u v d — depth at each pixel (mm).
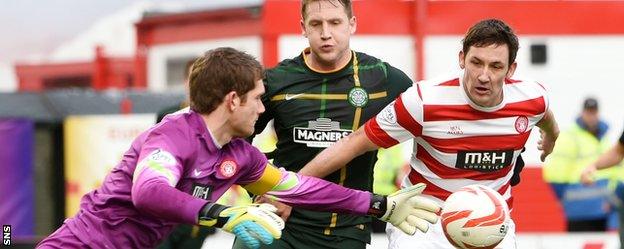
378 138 20594
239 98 17047
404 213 18672
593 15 41125
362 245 22438
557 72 40969
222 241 37906
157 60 45594
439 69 39875
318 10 20906
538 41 40750
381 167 37094
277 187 18422
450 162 20938
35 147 37688
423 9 39656
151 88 45719
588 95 41250
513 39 19469
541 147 22906
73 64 52500
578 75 41094
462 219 19234
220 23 42219
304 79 21594
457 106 20453
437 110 20453
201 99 17094
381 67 21891
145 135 17172
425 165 21328
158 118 30531
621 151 26438
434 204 18734
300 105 21578
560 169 39750
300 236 22031
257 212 15969
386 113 20641
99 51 50188
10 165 37281
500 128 20688
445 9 39906
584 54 41094
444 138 20719
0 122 37281
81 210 17625
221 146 17453
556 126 22188
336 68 21547
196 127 17141
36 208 37625
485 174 21078
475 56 19406
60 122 38031
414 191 18688
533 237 38969
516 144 20953
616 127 41281
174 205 15812
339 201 18500
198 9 43156
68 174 37812
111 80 49750
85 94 39281
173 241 31188
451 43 39938
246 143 18172
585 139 39906
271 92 21625
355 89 21594
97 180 37969
